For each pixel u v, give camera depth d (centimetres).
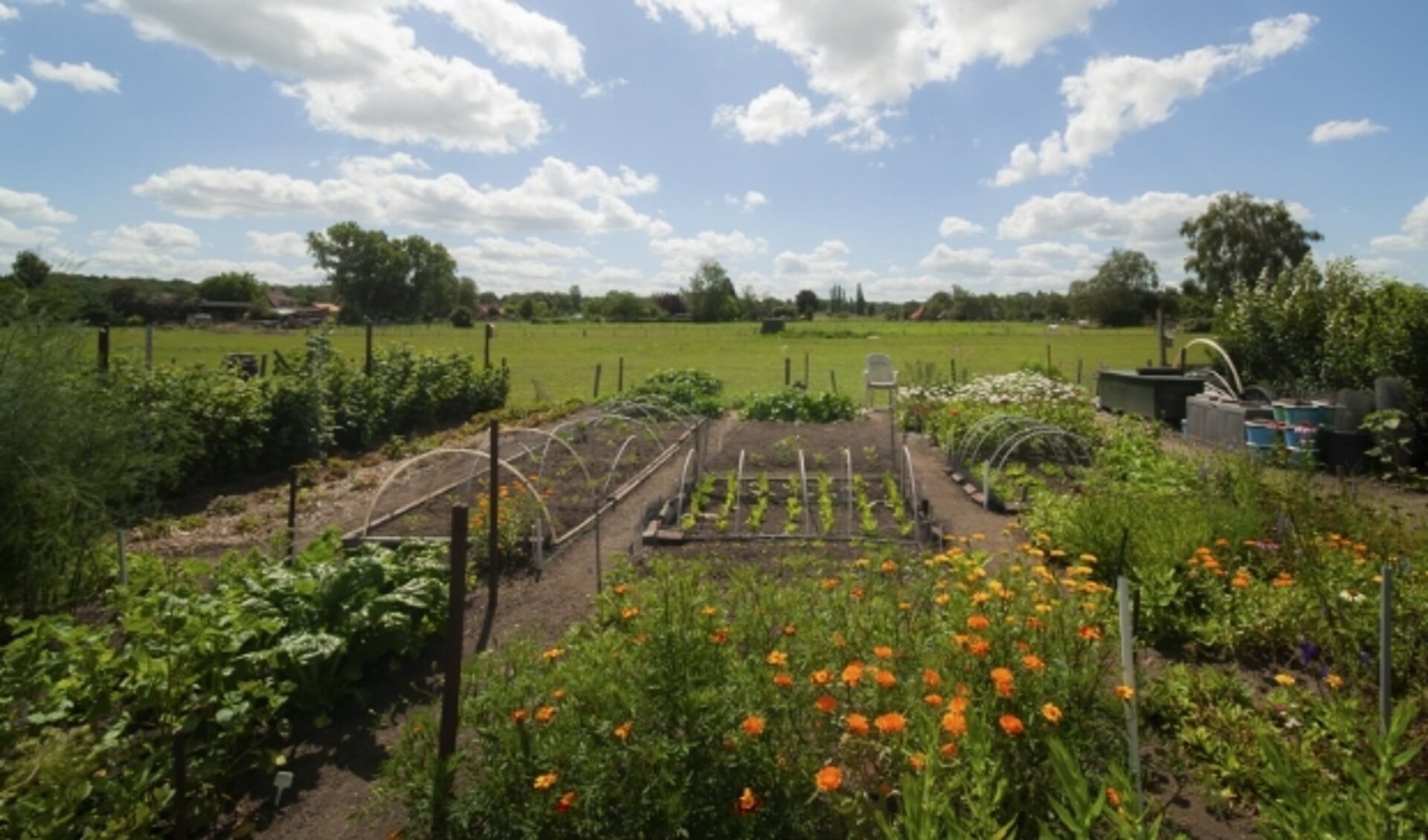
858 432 1469
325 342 1427
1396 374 1161
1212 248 6138
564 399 2127
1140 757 360
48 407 562
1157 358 3584
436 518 854
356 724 441
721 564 647
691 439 1348
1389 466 1036
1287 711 384
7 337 576
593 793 277
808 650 339
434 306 11081
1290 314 1447
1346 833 230
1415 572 524
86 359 667
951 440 1202
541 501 700
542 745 291
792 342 5356
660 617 357
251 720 398
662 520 795
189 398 1049
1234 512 624
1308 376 1403
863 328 7644
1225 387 1485
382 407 1484
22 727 344
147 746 344
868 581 471
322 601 465
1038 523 727
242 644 414
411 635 507
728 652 340
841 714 299
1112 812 220
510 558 689
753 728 269
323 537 541
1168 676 417
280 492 1045
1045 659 315
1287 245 5934
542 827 278
